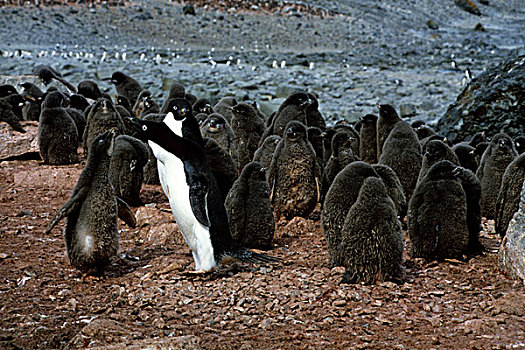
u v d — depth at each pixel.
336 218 9.23
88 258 8.63
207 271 8.98
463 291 8.45
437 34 80.00
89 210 8.58
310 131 13.66
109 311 7.89
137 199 12.95
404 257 9.87
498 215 10.57
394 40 75.81
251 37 70.62
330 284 8.62
